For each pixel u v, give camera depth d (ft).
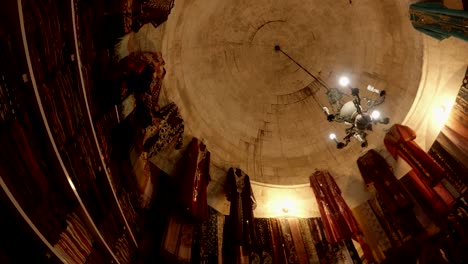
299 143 37.42
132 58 20.21
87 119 15.48
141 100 21.44
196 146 28.99
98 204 16.29
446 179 25.70
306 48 37.81
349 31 35.60
